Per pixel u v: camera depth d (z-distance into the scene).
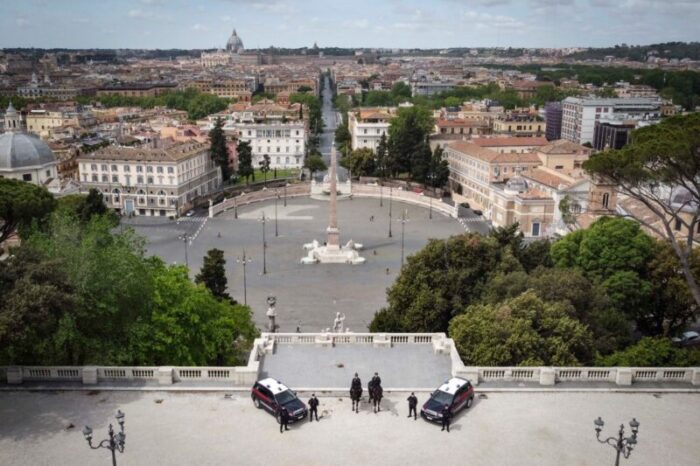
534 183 171.00
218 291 97.25
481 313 61.16
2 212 71.50
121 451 36.25
